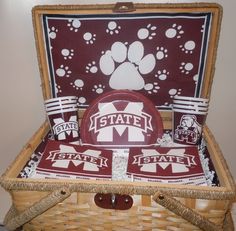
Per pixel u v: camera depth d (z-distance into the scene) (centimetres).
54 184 54
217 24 68
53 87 80
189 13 68
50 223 62
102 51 75
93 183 54
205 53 72
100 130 74
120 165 67
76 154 67
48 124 78
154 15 69
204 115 71
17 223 58
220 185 57
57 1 77
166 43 72
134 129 74
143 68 76
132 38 73
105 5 69
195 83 76
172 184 54
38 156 71
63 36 74
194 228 57
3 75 87
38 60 76
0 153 96
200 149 73
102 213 58
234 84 82
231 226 63
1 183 56
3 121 92
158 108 81
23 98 89
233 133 87
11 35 82
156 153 68
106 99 76
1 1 78
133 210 57
